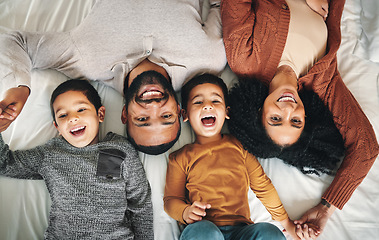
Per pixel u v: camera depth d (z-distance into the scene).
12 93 1.23
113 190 1.29
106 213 1.26
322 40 1.48
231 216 1.30
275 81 1.44
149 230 1.32
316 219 1.42
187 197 1.40
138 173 1.37
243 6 1.46
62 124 1.28
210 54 1.45
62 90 1.32
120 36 1.36
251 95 1.48
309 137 1.46
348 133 1.44
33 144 1.35
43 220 1.30
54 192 1.26
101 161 1.30
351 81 1.62
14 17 1.51
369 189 1.49
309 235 1.37
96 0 1.38
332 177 1.51
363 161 1.42
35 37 1.34
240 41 1.45
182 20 1.40
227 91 1.51
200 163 1.37
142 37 1.36
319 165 1.50
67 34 1.37
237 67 1.51
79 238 1.23
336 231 1.42
